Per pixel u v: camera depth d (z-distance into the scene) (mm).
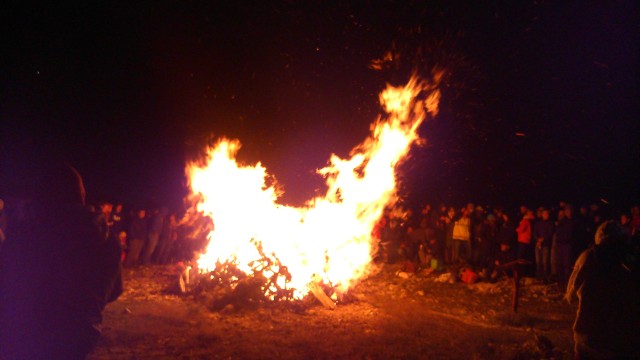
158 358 6820
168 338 7742
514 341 7996
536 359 7016
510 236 15000
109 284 3412
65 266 3297
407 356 7148
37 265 3281
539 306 10883
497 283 13523
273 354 7109
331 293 10586
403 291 12289
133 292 11422
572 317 9828
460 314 10000
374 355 7156
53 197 3447
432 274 15484
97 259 3367
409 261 16359
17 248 3332
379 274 15484
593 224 13992
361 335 8156
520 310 10438
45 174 3477
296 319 9203
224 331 8273
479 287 12930
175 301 10508
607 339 4176
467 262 16000
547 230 14203
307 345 7559
